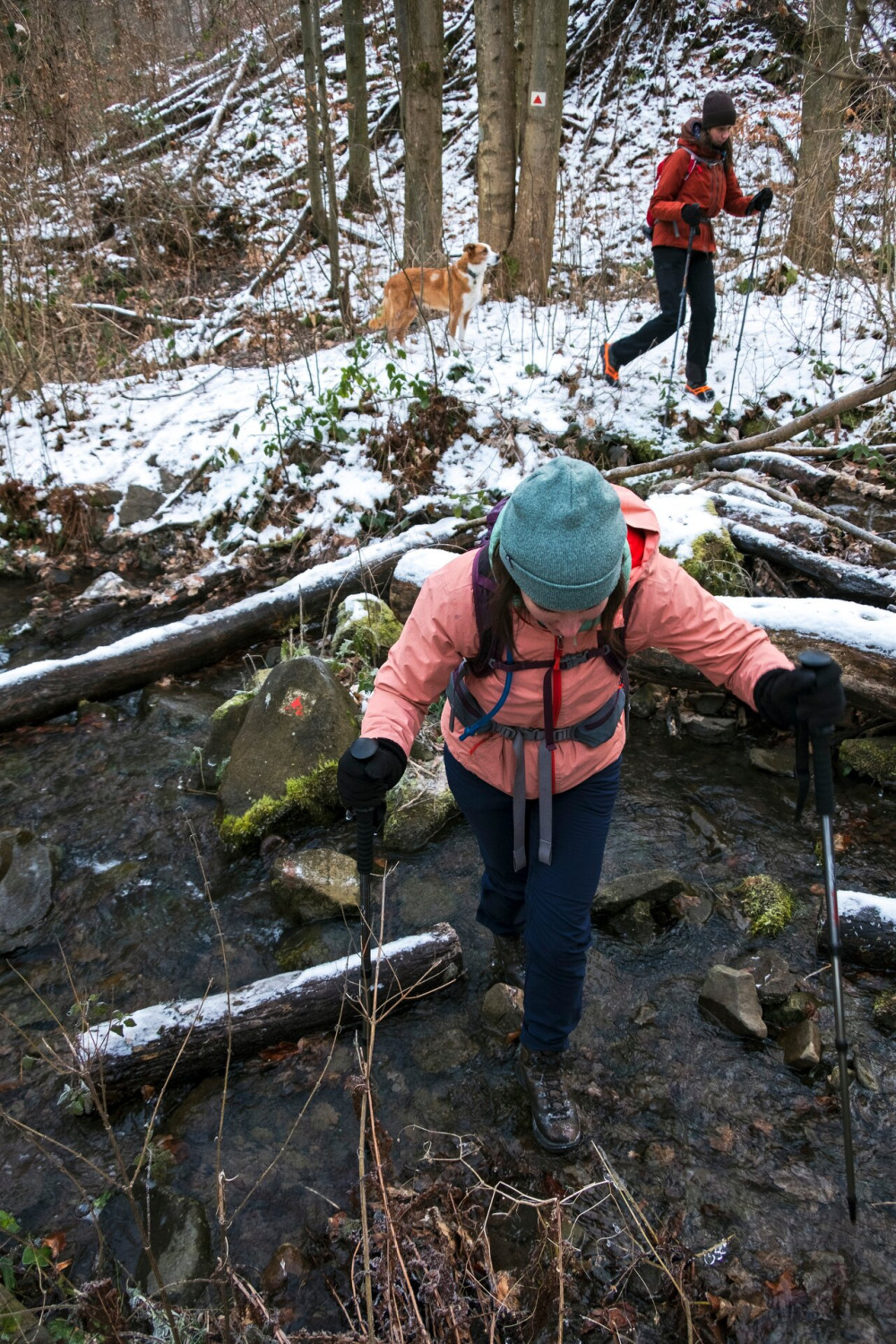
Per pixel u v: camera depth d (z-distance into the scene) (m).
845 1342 1.87
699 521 4.26
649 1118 2.32
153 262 9.07
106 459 5.77
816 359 6.16
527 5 8.16
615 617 1.78
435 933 2.65
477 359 6.40
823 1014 2.55
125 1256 2.08
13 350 6.18
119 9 11.48
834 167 6.98
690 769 3.62
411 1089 2.41
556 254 8.68
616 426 5.69
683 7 11.67
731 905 2.93
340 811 3.38
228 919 2.99
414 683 1.86
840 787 3.47
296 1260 2.02
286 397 6.07
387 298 6.50
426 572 4.22
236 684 4.30
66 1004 2.71
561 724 1.89
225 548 5.30
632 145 10.91
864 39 5.21
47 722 4.04
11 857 3.14
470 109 11.80
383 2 12.94
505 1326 1.90
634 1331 1.89
